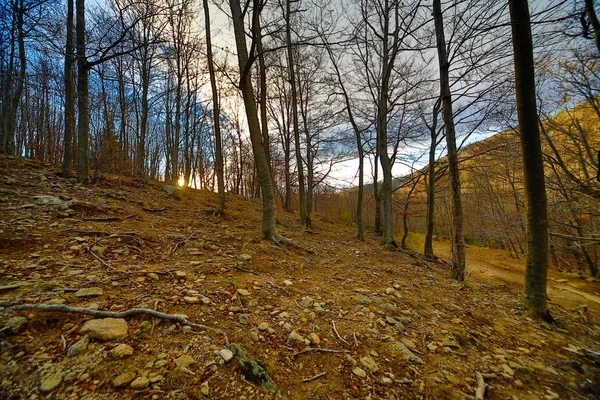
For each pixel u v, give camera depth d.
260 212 12.38
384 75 9.44
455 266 6.20
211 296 2.94
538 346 3.10
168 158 17.16
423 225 32.12
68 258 3.24
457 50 5.74
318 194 25.53
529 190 4.21
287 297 3.39
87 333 1.94
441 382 2.21
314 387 1.99
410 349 2.64
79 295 2.45
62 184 6.79
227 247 4.99
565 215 12.91
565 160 12.42
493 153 10.81
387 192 9.83
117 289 2.74
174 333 2.19
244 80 5.61
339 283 4.37
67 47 7.05
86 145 7.50
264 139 10.08
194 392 1.65
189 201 9.66
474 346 2.91
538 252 4.14
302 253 5.89
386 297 3.94
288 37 10.52
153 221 5.84
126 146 16.05
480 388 2.16
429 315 3.59
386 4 9.19
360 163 10.99
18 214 4.25
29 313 2.01
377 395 1.98
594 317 4.89
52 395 1.45
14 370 1.55
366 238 13.10
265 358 2.17
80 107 7.34
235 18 5.70
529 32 3.94
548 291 7.72
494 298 5.00
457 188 6.10
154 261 3.75
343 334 2.71
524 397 2.15
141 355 1.88
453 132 6.07
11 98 11.62
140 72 14.85
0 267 2.72
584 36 3.59
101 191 7.10
